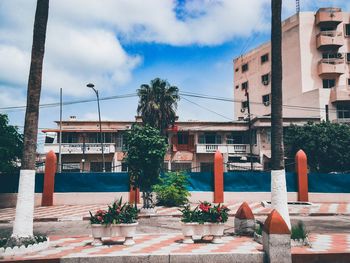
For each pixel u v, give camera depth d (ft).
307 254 25.00
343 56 129.29
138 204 64.03
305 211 55.67
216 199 66.39
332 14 128.26
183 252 25.76
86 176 66.74
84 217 50.01
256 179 68.28
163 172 67.05
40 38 30.14
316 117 113.50
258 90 151.53
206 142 119.96
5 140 60.80
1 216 53.01
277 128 31.01
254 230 33.94
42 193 65.31
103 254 25.27
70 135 118.11
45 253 26.18
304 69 129.70
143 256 24.73
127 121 118.32
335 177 69.10
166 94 99.35
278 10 31.99
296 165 68.80
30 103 29.43
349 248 27.14
